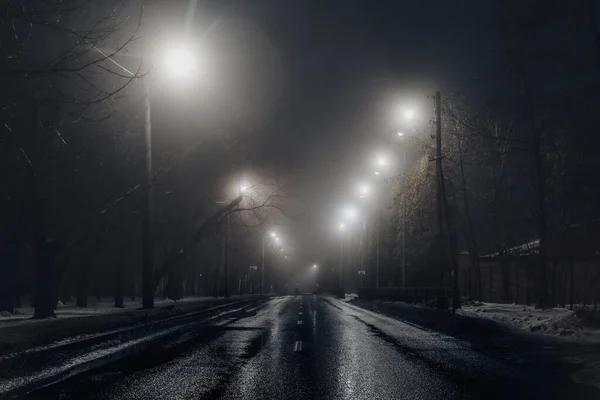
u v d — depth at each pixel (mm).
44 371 12117
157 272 40562
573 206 38656
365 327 26125
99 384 11117
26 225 24234
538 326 23203
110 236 33594
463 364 14297
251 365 13805
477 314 31156
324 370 13117
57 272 23438
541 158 39250
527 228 49906
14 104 16766
